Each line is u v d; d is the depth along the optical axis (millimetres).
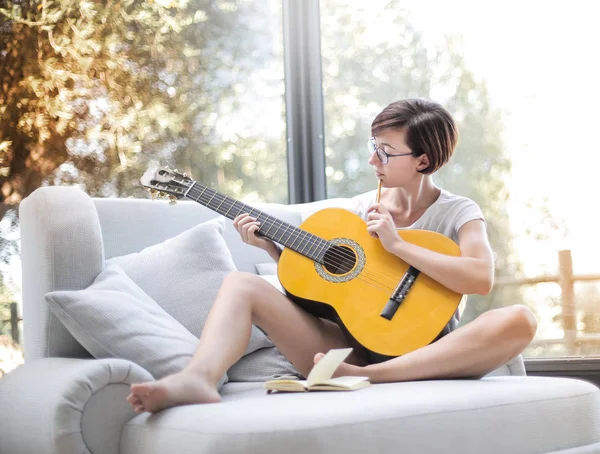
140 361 1792
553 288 3312
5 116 3328
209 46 3529
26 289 2117
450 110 3482
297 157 3547
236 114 3535
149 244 2346
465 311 3365
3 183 3289
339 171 3549
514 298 3348
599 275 3271
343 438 1340
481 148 3438
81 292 1848
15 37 3361
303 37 3561
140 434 1490
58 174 3340
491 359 1760
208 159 3490
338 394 1534
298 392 1620
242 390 1858
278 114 3568
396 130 2053
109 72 3418
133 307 1893
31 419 1580
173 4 3500
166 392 1496
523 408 1592
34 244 2055
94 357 1886
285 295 1975
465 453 1474
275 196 3543
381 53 3557
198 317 2105
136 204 2363
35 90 3359
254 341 2160
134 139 3418
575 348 3270
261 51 3572
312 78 3553
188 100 3490
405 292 1890
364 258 1972
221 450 1282
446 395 1531
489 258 1937
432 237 1981
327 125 3562
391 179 2094
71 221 2051
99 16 3420
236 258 2480
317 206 2697
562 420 1648
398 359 1769
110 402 1578
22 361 3178
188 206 2477
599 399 1764
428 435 1433
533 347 3301
